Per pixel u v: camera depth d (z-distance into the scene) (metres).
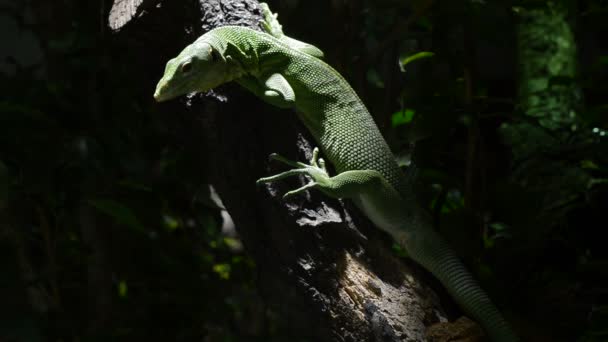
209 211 4.79
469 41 4.29
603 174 4.03
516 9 4.62
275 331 5.76
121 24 3.37
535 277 3.91
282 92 2.88
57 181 4.52
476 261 4.03
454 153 4.53
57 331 4.83
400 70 4.32
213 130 3.14
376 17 4.57
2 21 8.23
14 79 4.92
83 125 4.73
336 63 4.22
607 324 3.24
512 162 4.90
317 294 3.02
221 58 2.84
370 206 3.11
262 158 3.13
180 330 5.32
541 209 4.11
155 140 5.03
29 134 4.39
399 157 4.00
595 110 4.38
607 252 3.83
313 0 4.32
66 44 4.74
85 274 5.36
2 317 4.18
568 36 5.51
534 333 3.52
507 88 7.76
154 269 5.53
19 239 4.80
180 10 3.30
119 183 4.61
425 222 3.22
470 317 3.21
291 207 3.02
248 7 3.30
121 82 4.74
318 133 3.17
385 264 3.14
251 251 3.29
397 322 2.93
